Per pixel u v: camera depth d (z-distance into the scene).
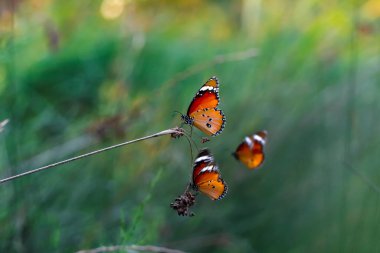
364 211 1.36
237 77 1.64
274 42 1.67
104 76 1.77
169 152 1.40
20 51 1.43
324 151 1.51
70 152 1.36
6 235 1.23
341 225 1.37
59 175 1.35
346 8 1.67
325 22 1.68
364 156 1.48
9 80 1.27
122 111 1.36
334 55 1.65
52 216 1.28
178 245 1.36
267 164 1.49
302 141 1.54
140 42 1.48
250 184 1.47
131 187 1.36
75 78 1.75
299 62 1.64
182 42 2.08
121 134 1.33
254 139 1.08
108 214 1.33
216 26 2.33
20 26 1.39
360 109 1.58
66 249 1.25
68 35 1.77
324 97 1.59
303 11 1.72
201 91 1.00
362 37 1.66
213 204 1.44
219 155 1.46
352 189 1.42
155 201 1.38
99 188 1.36
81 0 1.76
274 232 1.45
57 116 1.55
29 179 1.28
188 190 0.99
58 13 1.72
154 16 2.04
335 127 1.55
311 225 1.44
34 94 1.56
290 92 1.58
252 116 1.52
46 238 1.27
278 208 1.47
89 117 1.57
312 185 1.48
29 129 1.39
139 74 1.79
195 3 2.48
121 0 1.64
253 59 1.66
